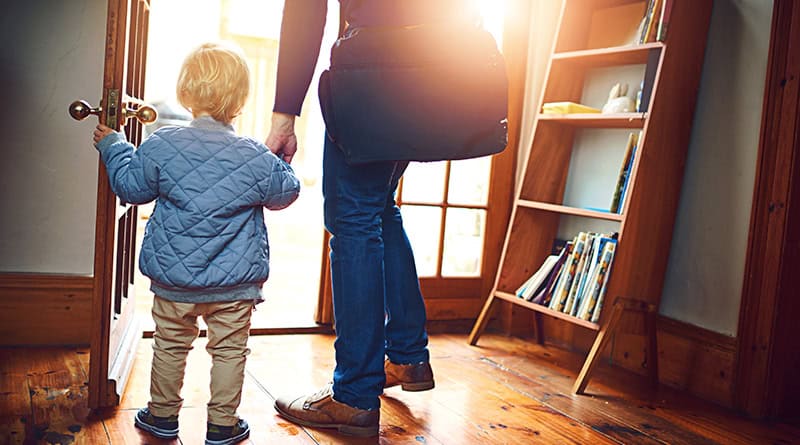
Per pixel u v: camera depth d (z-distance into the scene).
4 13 2.29
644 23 2.51
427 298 3.09
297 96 1.67
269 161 1.66
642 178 2.43
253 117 6.78
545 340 3.09
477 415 2.06
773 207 2.26
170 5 6.22
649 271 2.54
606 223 2.82
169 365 1.66
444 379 2.39
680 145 2.52
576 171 2.98
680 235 2.59
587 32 2.93
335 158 1.72
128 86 1.96
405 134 1.58
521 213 2.90
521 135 3.23
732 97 2.42
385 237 1.96
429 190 3.11
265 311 3.12
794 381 2.33
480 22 1.66
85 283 2.39
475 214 3.21
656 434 2.04
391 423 1.92
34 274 2.35
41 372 2.08
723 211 2.44
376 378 1.78
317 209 6.08
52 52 2.33
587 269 2.53
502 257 2.90
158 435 1.68
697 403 2.38
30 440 1.59
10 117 2.31
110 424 1.72
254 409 1.93
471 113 1.58
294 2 1.61
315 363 2.42
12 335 2.33
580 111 2.72
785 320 2.28
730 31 2.44
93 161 2.40
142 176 1.58
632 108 2.71
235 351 1.68
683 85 2.47
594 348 2.39
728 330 2.41
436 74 1.56
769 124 2.27
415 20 1.58
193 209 1.56
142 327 2.49
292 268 4.65
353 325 1.75
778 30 2.25
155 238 1.59
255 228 1.67
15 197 2.34
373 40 1.57
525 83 3.21
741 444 2.03
